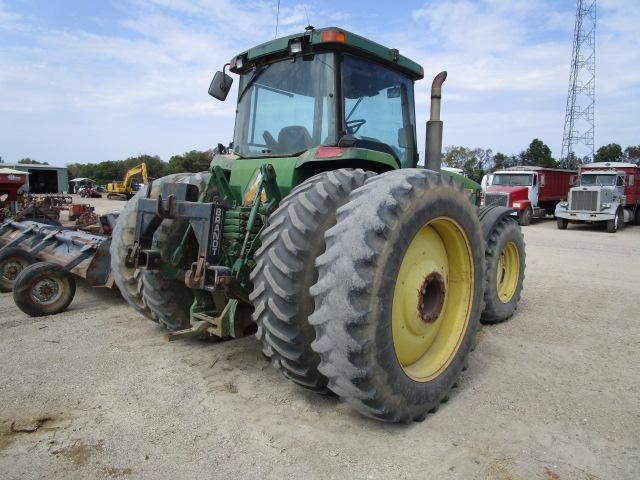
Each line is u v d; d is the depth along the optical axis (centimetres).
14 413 308
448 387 331
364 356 260
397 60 421
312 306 294
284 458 264
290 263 289
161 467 255
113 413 310
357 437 287
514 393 353
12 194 1120
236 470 253
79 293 647
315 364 301
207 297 382
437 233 346
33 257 659
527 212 2152
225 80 470
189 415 308
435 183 308
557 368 401
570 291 694
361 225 264
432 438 288
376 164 379
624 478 253
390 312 271
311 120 386
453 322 357
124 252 439
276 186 354
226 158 435
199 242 321
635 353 437
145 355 409
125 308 569
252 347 431
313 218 296
